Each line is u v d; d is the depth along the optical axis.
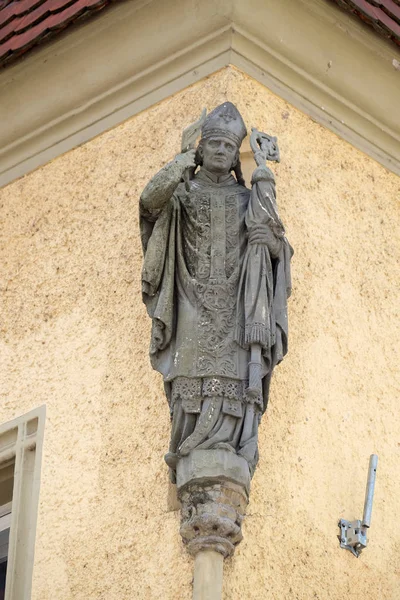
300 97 11.35
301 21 11.38
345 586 10.23
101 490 10.34
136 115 11.39
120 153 11.35
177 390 9.83
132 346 10.66
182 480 9.73
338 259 11.09
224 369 9.82
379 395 10.86
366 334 10.98
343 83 11.51
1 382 11.05
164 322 9.95
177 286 10.05
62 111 11.66
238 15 11.20
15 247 11.47
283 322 9.91
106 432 10.50
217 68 11.16
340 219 11.23
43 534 10.41
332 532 10.30
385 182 11.57
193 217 10.17
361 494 10.50
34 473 10.62
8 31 11.84
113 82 11.52
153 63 11.39
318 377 10.64
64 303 11.06
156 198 9.98
